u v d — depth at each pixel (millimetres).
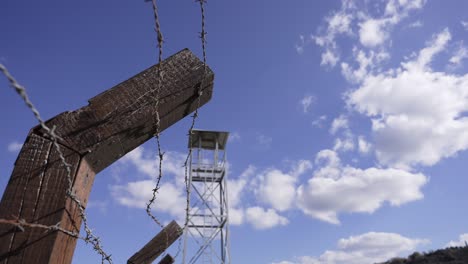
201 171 20391
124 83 1792
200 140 21094
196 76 1928
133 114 1716
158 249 4199
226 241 18219
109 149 1689
